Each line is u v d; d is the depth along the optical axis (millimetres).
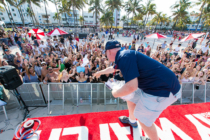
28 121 2027
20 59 5512
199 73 3721
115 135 1827
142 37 20344
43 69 4141
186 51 8688
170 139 1765
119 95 1236
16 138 1831
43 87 3492
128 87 1112
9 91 3207
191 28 66188
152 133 1382
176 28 60594
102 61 5121
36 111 3518
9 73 2484
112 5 31484
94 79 3738
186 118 2176
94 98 3787
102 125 2008
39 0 27578
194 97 4039
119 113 2297
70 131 1897
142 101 1302
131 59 1127
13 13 52625
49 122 2076
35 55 6824
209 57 8102
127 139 1765
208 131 1899
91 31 28562
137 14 42500
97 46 10805
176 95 1231
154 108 1229
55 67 4879
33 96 3547
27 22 60750
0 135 2650
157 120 2125
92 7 32781
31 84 3359
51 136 1819
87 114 2266
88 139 1764
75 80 4277
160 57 7270
